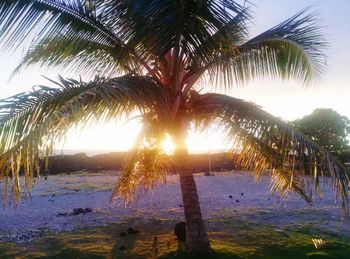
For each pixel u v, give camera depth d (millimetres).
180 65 5887
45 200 18109
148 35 4453
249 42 6324
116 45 5410
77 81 4484
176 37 4637
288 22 6125
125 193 8750
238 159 6684
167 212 13266
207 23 4441
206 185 23281
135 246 8477
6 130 3428
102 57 5711
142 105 4879
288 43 5957
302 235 9148
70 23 5074
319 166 4648
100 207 15078
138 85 5098
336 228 9953
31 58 5742
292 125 5164
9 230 11039
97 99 4262
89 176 33656
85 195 19984
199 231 6926
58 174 36094
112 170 39688
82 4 4941
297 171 5332
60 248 8633
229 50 5285
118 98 4242
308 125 17469
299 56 5988
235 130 5609
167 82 5988
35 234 10430
